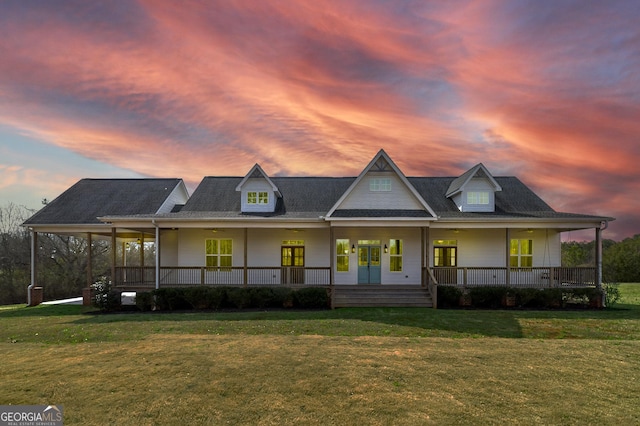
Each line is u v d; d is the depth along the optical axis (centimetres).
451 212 1748
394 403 539
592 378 641
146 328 1105
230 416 502
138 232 2034
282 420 491
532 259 1797
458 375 652
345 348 836
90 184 2058
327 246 1817
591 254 4209
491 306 1510
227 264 1820
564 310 1437
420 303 1520
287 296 1506
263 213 1745
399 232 1809
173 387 595
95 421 488
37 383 611
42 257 3200
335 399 553
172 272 1731
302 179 2084
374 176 1734
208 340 924
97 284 1542
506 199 1875
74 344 905
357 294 1564
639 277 3831
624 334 1051
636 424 481
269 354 778
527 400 551
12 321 1259
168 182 2080
